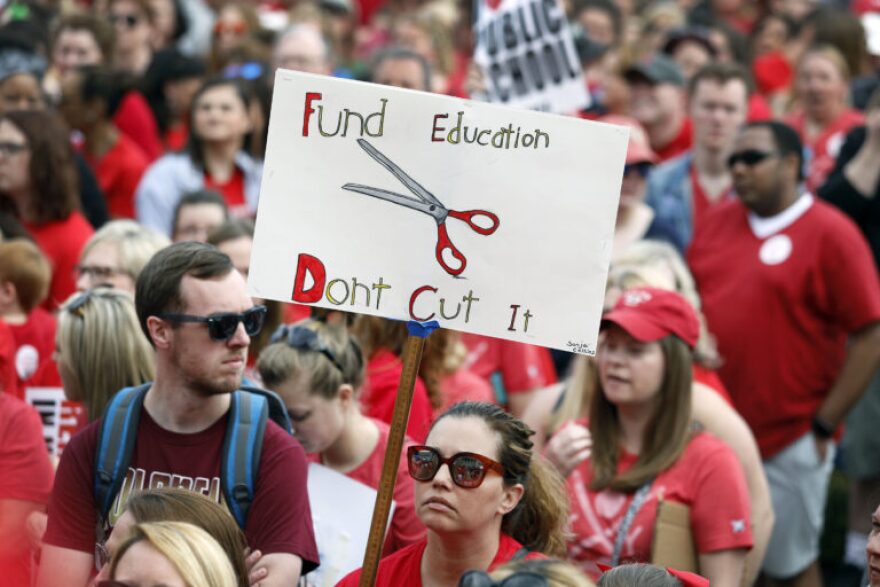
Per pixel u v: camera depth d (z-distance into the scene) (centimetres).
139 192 2956
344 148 1331
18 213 2522
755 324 2367
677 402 1720
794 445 2361
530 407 1962
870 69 3769
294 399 1591
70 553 1373
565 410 1833
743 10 5112
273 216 1331
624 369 1712
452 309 1327
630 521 1683
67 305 1620
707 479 1688
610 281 1977
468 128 1323
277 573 1343
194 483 1366
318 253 1332
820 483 2380
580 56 3859
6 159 2473
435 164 1327
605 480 1720
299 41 3472
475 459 1301
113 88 3212
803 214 2383
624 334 1717
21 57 3155
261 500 1369
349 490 1600
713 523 1675
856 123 3334
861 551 2694
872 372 2361
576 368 1841
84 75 3166
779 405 2356
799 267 2355
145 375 1594
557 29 2775
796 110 3712
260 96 3088
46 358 1991
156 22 4412
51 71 3650
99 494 1369
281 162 1332
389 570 1376
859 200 2677
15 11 3994
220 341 1349
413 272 1328
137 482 1370
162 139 3553
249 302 1370
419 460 1316
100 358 1581
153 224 2917
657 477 1700
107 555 1266
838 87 3341
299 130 1332
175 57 3556
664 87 3288
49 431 1902
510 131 1321
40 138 2475
